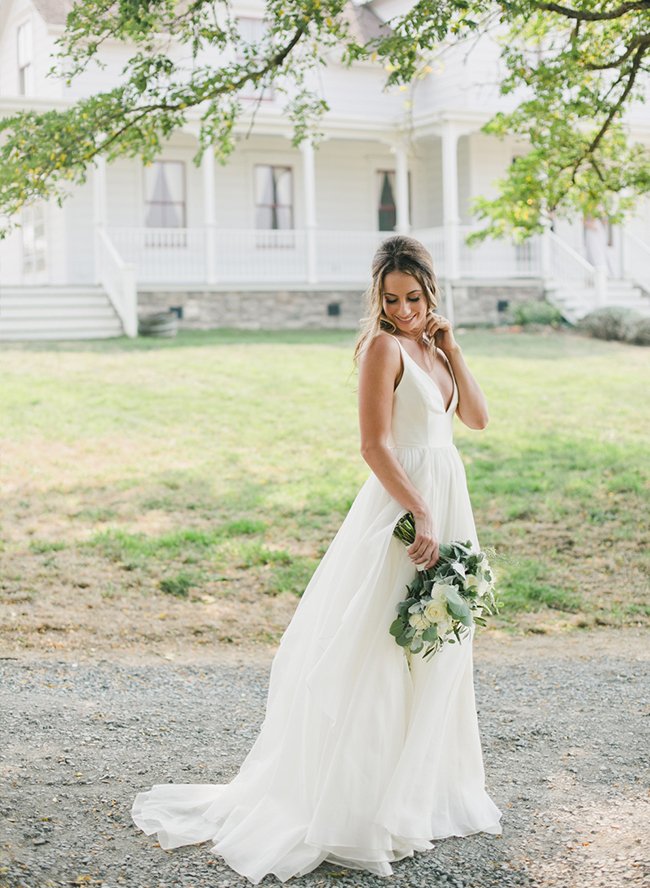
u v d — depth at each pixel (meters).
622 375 15.64
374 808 3.16
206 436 12.17
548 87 9.16
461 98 23.55
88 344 17.56
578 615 7.41
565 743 4.55
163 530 9.16
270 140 23.72
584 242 25.56
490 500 10.01
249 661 6.29
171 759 4.25
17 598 7.44
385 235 24.08
